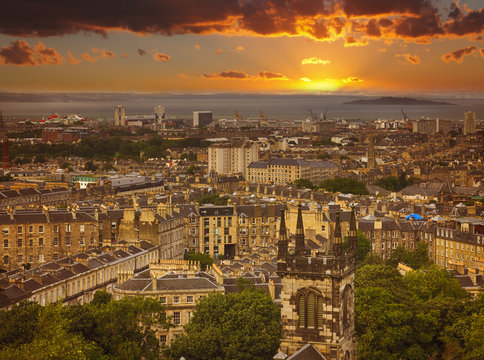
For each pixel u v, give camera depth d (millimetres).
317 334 173000
